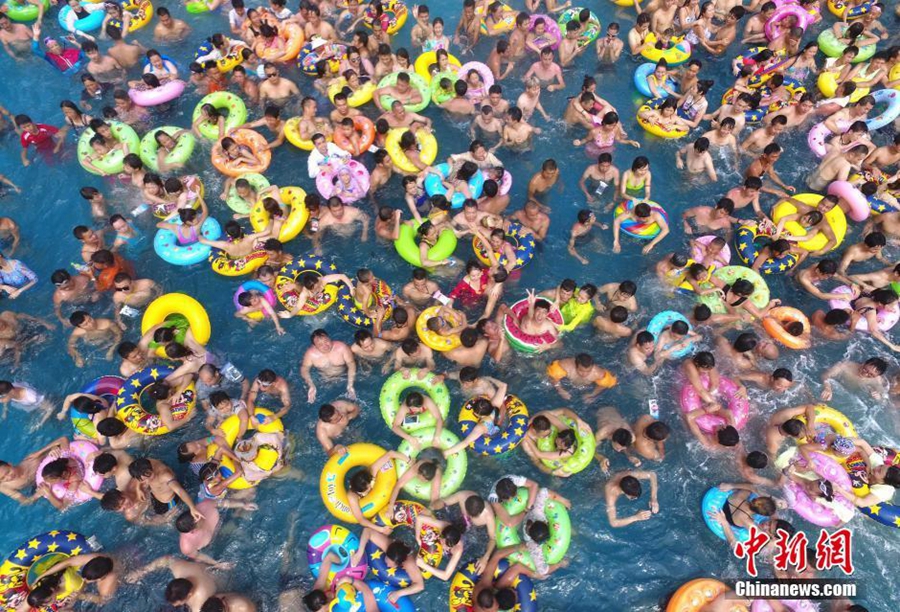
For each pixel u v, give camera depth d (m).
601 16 12.86
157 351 7.88
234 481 6.80
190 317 8.09
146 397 7.44
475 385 7.15
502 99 10.76
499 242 8.25
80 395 7.38
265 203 8.74
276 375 7.38
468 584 6.16
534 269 8.93
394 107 9.94
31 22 12.82
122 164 9.88
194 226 9.00
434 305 8.23
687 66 11.83
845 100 10.70
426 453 7.28
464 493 6.60
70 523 6.83
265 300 8.09
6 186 10.04
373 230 9.40
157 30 12.43
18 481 6.91
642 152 10.44
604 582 6.44
